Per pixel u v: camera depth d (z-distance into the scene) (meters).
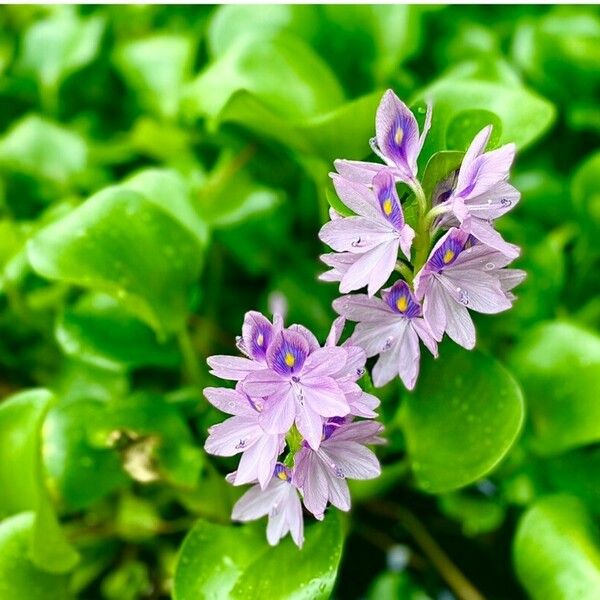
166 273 0.62
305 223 0.78
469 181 0.44
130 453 0.60
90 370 0.70
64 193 0.77
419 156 0.52
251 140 0.75
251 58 0.67
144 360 0.65
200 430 0.63
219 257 0.75
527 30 0.79
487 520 0.66
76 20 0.85
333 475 0.48
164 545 0.67
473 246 0.46
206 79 0.68
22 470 0.61
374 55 0.76
